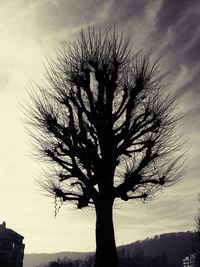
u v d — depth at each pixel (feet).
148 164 42.14
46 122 41.93
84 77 42.83
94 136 42.04
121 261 363.76
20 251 228.84
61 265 342.23
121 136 40.91
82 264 333.62
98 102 41.52
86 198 40.37
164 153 41.91
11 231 233.14
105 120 40.88
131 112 41.70
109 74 42.57
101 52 43.68
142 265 443.73
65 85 43.65
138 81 41.78
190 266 349.41
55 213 41.37
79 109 41.45
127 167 42.83
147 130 42.11
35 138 43.29
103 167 39.50
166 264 540.93
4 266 203.51
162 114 42.04
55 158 41.50
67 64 44.27
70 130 40.81
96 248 37.42
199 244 224.12
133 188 42.86
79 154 40.22
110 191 39.09
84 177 39.83
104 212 38.29
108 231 37.50
